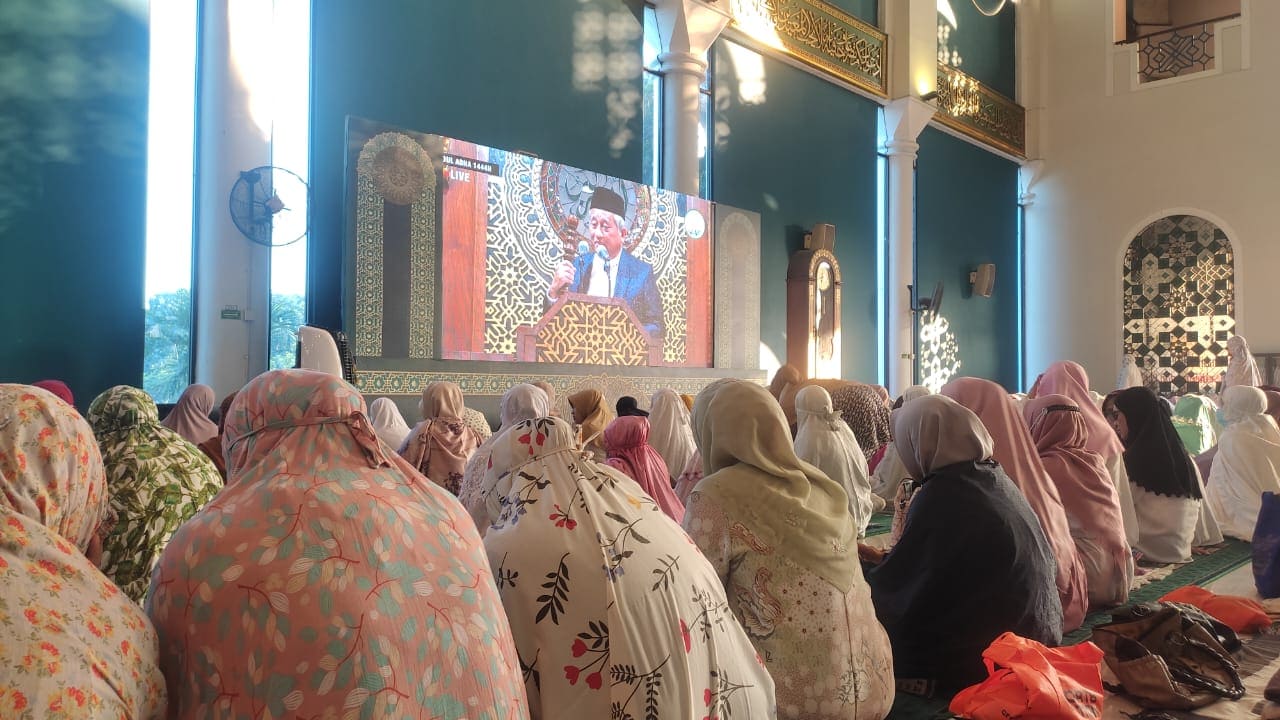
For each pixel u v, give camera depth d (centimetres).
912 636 212
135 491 167
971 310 1013
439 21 555
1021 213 1112
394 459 106
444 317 518
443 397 344
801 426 399
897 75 893
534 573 120
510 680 99
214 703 87
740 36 741
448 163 523
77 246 424
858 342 873
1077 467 297
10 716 69
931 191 963
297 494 94
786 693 169
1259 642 250
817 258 788
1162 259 1012
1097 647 199
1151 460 373
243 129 457
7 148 403
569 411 570
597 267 603
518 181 558
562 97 622
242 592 88
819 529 173
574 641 118
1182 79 1001
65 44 420
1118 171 1041
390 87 530
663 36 682
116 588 85
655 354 642
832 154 848
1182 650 216
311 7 499
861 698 173
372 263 488
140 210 444
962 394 278
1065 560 259
